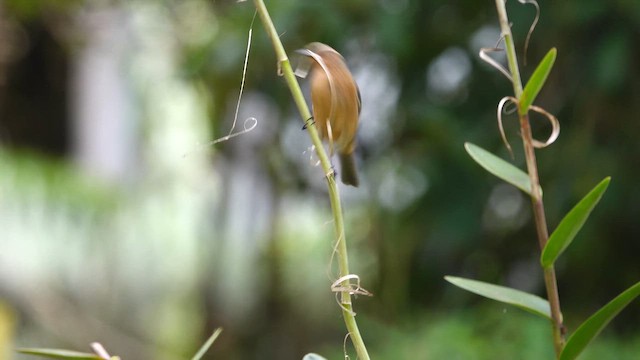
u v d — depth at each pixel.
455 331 2.69
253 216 4.52
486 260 3.40
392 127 3.41
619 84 2.92
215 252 4.59
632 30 2.89
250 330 4.51
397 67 3.32
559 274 3.32
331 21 2.97
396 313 3.46
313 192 3.99
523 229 3.33
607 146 3.08
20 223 5.05
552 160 3.11
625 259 3.21
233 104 3.78
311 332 4.43
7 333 4.21
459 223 3.17
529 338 2.56
